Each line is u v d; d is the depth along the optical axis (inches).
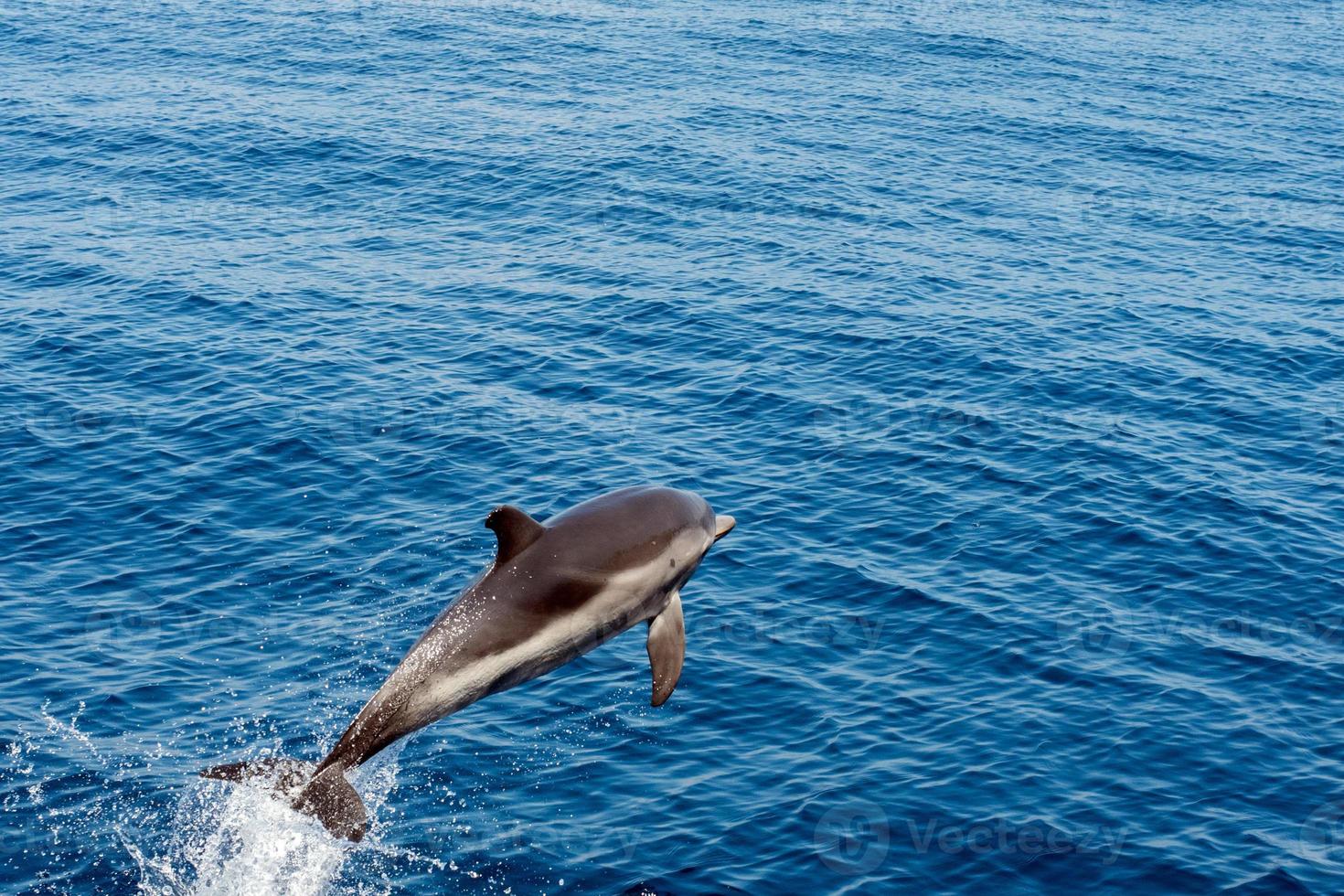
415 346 1336.1
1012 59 2994.6
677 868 665.6
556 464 1096.2
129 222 1707.7
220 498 1023.0
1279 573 957.8
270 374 1249.4
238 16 3048.7
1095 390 1279.5
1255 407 1256.8
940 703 799.7
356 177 1927.9
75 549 944.9
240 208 1785.2
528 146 2084.2
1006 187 2043.6
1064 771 741.3
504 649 364.5
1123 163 2230.6
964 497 1059.3
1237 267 1708.9
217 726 758.5
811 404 1227.2
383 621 871.1
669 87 2556.6
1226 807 716.0
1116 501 1059.3
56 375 1232.2
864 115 2426.2
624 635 867.4
